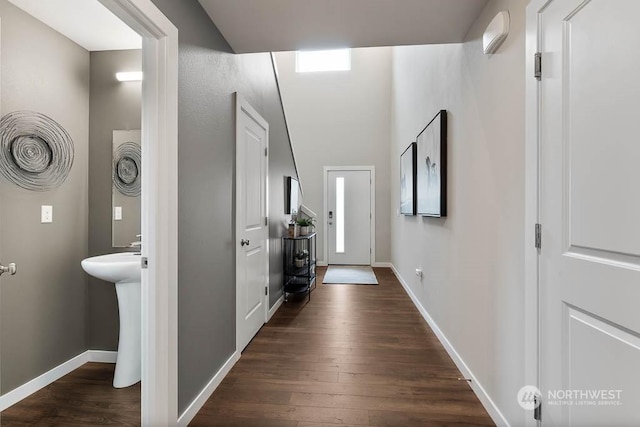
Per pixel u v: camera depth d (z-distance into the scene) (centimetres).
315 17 195
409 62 420
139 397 191
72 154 221
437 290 283
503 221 160
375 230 656
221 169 215
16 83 187
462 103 218
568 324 113
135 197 233
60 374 213
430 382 206
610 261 96
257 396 191
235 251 239
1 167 181
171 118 149
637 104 87
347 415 172
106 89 234
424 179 317
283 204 407
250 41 224
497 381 166
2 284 181
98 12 192
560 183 116
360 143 660
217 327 206
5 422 168
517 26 146
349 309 364
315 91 668
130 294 204
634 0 87
